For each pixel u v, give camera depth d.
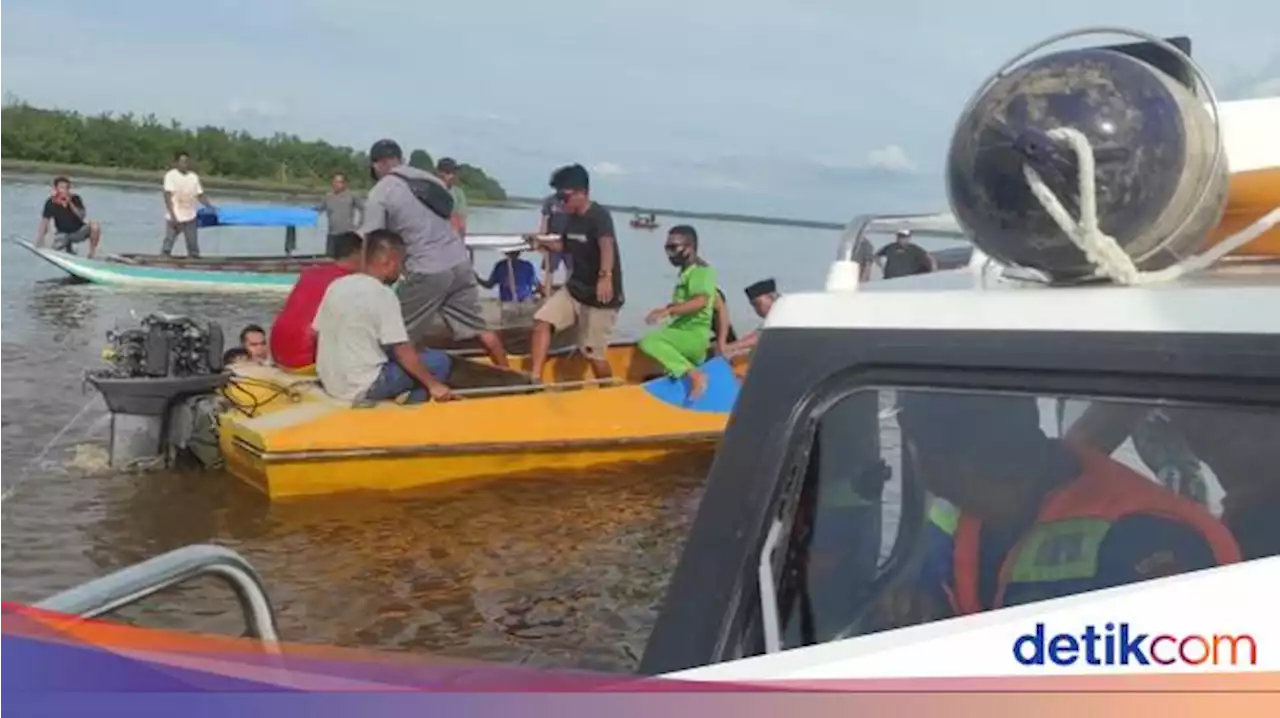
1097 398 1.79
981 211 1.88
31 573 6.12
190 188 22.03
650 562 6.70
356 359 8.23
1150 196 1.78
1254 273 2.07
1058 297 1.84
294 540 6.90
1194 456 1.77
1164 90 1.81
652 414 8.75
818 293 2.00
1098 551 1.84
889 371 1.91
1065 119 1.78
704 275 9.34
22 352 12.45
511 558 6.72
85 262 19.20
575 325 10.14
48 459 8.25
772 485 1.93
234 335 15.00
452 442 7.97
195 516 7.22
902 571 1.92
